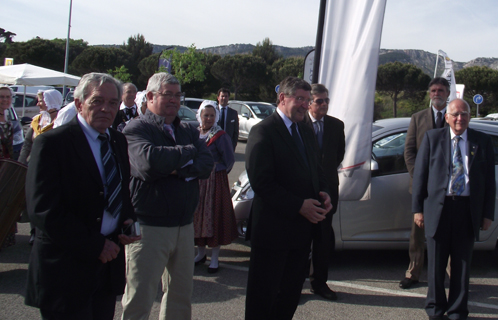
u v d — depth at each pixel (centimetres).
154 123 246
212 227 401
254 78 3938
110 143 204
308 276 408
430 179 321
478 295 372
